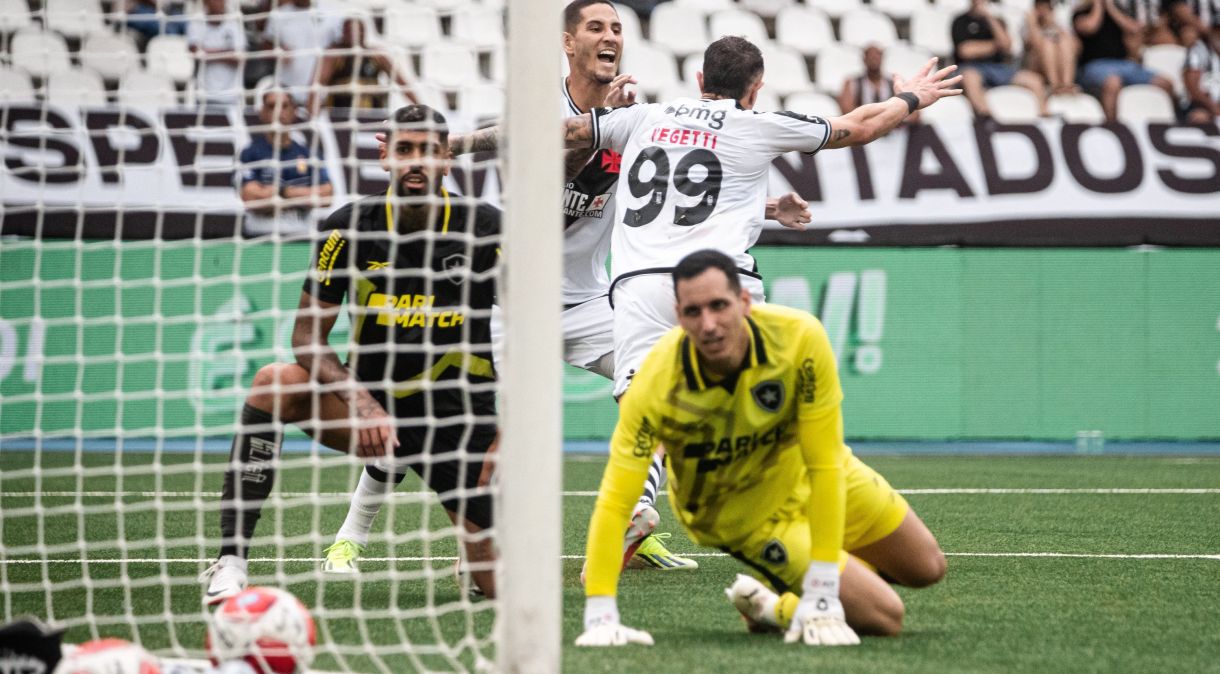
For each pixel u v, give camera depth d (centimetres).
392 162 1505
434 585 1773
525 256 1115
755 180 1823
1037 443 4122
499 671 1109
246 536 1562
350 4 4081
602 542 1296
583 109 2094
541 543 1105
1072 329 4128
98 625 1450
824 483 1277
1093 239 4122
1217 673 1217
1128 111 4947
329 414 1598
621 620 1486
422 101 3556
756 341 1235
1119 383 4138
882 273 4084
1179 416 4153
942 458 3819
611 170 2058
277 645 1141
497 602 1168
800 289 4059
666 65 5044
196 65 4112
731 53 1861
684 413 1261
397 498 1756
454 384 1365
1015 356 4112
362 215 1617
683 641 1333
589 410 4094
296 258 3741
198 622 1470
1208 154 4175
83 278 3662
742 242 1794
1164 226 4138
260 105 3462
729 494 1330
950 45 5181
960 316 4103
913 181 4106
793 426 1307
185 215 3703
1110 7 5056
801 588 1370
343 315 3522
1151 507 2680
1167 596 1656
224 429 1562
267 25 4094
